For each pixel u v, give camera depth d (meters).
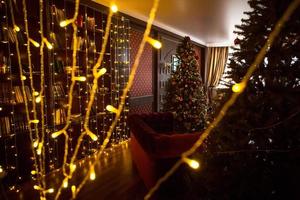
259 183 1.55
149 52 6.27
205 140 1.97
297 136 1.49
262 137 1.58
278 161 1.54
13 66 3.09
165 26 6.55
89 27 4.17
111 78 4.64
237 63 1.84
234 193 1.65
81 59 4.14
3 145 2.92
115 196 2.81
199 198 1.89
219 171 1.74
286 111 1.51
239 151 1.64
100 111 4.50
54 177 3.32
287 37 1.46
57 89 3.62
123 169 3.61
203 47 9.59
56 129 3.55
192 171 2.02
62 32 3.70
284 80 1.53
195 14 5.32
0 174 2.59
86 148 4.16
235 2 4.46
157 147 2.64
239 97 1.63
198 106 4.89
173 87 4.98
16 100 3.03
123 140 5.01
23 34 3.17
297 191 1.44
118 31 4.79
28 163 3.24
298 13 1.41
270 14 1.49
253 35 1.62
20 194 2.89
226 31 7.24
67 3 3.81
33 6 3.26
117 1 4.48
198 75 4.96
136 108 5.78
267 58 1.57
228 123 1.71
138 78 5.83
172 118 4.38
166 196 2.75
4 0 2.86
